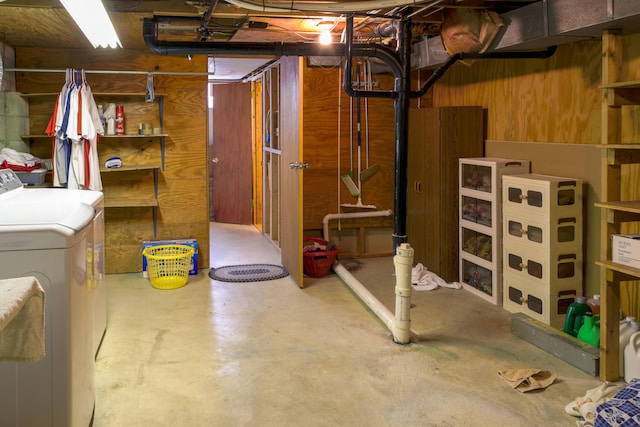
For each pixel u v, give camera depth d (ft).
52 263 7.02
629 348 9.87
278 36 15.78
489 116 16.55
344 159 19.47
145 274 16.98
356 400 9.45
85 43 15.56
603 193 9.69
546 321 12.48
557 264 12.37
